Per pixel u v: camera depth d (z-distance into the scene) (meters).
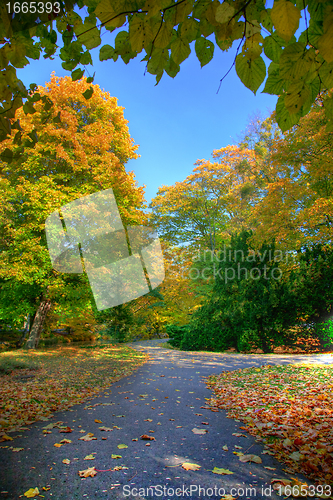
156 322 23.06
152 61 1.54
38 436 2.96
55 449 2.60
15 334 18.73
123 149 14.70
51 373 7.97
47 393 5.32
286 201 13.38
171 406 4.40
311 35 1.26
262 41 1.21
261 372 7.02
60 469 2.20
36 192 10.95
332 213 11.19
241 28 1.28
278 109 1.40
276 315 11.98
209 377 7.02
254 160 21.30
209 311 14.38
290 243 13.47
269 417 3.51
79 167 11.80
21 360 9.12
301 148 12.42
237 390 5.38
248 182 21.22
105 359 11.00
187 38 1.48
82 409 4.25
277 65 1.35
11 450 2.56
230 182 23.36
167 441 2.86
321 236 11.83
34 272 11.29
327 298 11.09
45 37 1.79
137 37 1.28
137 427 3.33
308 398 4.31
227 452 2.56
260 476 2.09
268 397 4.61
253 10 1.22
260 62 1.27
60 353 12.60
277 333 11.88
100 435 3.03
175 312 22.23
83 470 2.16
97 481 2.01
